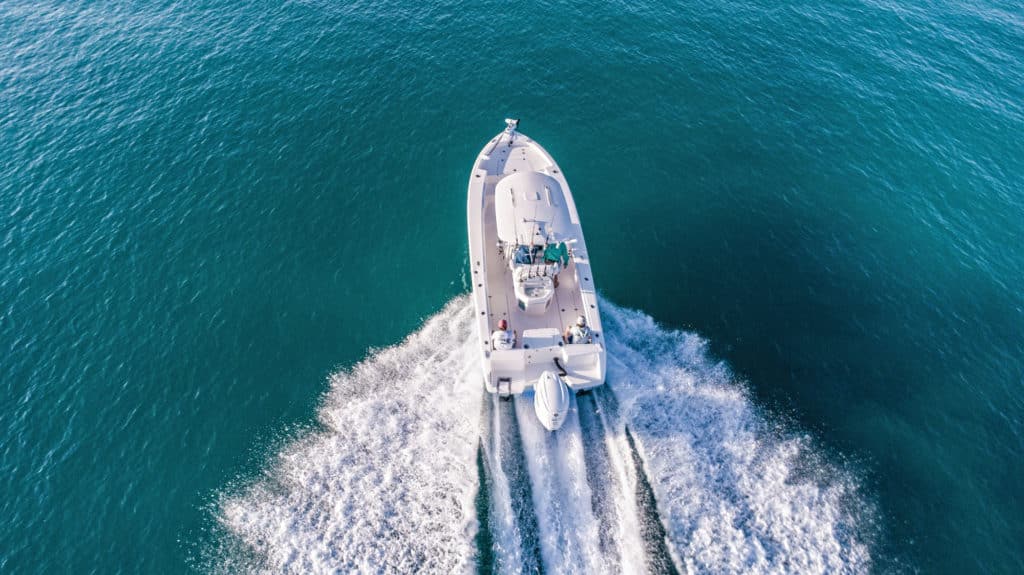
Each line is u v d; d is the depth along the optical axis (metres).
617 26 32.53
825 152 26.34
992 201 24.20
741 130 27.28
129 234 22.61
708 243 22.59
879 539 14.88
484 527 14.48
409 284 21.08
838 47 31.89
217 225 22.95
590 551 14.02
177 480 16.28
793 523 14.88
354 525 14.84
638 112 27.94
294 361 18.86
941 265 21.88
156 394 18.17
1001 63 31.05
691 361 18.62
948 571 14.51
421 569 13.98
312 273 21.45
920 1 35.66
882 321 20.16
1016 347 19.45
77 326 19.83
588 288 17.59
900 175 25.30
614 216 23.48
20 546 15.23
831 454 16.48
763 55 31.17
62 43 31.62
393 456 16.08
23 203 23.66
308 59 30.44
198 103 28.08
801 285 21.25
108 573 14.73
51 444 17.09
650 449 15.95
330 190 24.25
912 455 16.66
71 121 27.20
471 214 19.66
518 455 15.65
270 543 14.78
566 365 16.28
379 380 18.06
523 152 22.41
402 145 26.12
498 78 29.36
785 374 18.45
